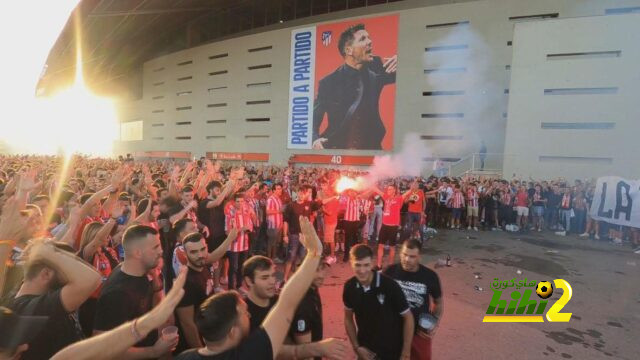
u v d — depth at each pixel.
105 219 5.06
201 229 5.32
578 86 16.17
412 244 3.17
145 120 39.19
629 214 10.09
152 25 34.25
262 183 8.97
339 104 24.61
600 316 5.29
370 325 2.92
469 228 12.54
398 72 23.02
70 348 1.44
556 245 10.07
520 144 17.11
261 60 28.56
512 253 9.03
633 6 18.45
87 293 1.96
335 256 8.34
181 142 35.19
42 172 10.41
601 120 15.77
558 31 16.50
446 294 6.08
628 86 15.38
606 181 10.76
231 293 1.74
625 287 6.57
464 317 5.18
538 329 4.84
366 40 23.70
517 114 17.17
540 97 16.80
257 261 2.54
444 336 4.60
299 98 26.27
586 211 11.58
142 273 2.51
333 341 2.25
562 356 4.15
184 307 2.90
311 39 25.56
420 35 22.50
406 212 9.73
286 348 2.24
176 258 3.87
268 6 31.14
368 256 2.88
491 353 4.20
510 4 20.61
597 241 10.71
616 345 4.43
